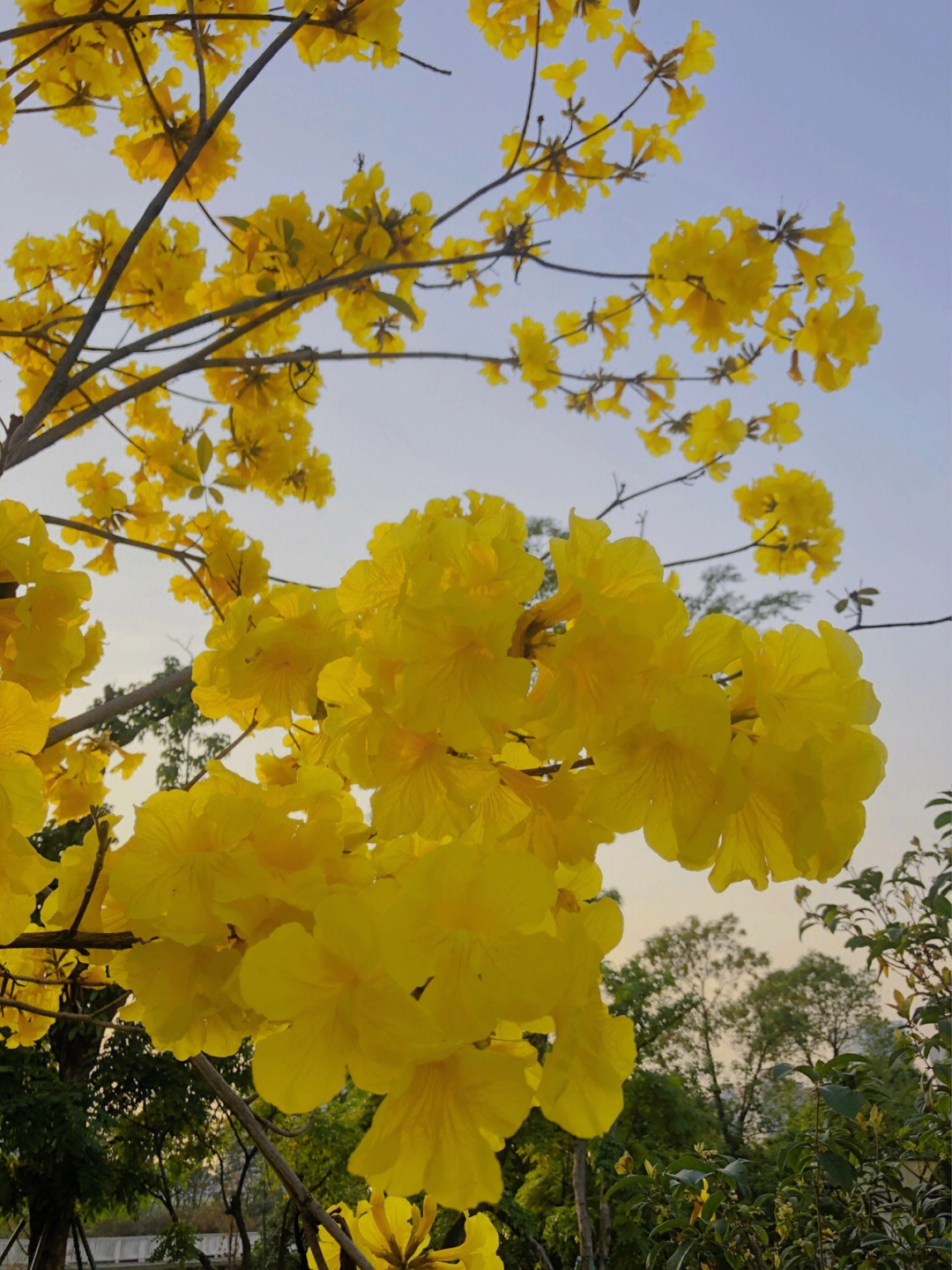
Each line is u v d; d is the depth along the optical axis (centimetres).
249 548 157
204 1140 618
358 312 184
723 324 172
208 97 179
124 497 197
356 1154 29
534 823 39
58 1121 538
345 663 39
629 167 196
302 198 178
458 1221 81
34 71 162
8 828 40
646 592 37
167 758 451
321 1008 31
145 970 38
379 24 147
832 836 35
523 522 39
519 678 34
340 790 41
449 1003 30
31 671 52
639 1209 208
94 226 185
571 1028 31
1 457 112
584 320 224
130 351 137
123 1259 1106
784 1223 184
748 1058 971
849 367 166
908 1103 227
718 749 33
